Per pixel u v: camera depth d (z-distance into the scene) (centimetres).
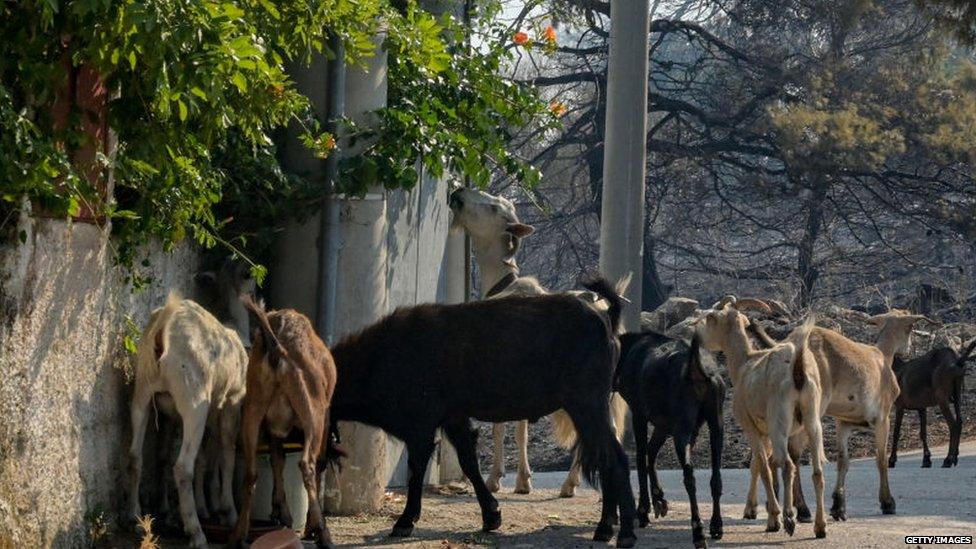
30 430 786
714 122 3447
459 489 1350
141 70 829
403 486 1338
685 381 1040
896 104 3328
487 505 1080
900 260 3844
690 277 4222
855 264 3728
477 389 1027
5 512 752
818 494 1055
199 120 891
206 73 738
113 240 916
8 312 759
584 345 1020
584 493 1369
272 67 893
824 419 2366
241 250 1110
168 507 975
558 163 3872
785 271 3750
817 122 3084
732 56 3566
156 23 722
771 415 1074
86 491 872
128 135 859
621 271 1741
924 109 3284
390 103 1226
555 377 1023
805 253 3566
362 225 1145
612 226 1745
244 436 885
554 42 1419
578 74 3519
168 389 887
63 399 835
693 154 3434
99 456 895
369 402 1029
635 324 1744
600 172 3547
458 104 1284
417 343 1027
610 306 1048
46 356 810
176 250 1038
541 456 2230
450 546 983
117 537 898
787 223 3847
